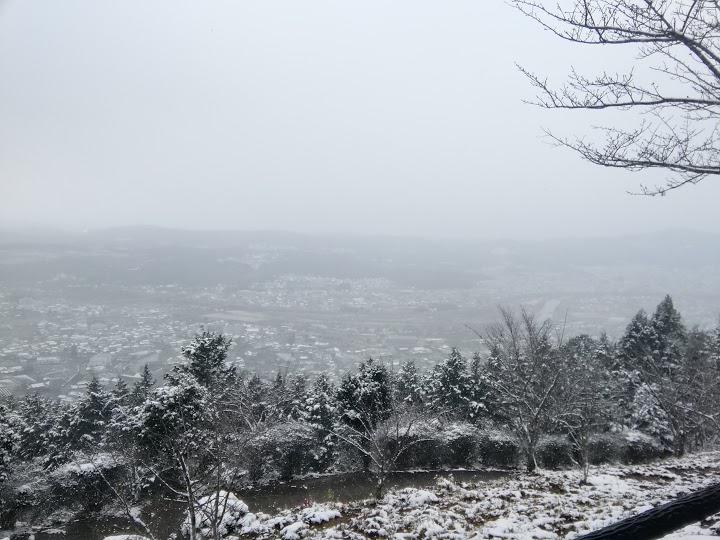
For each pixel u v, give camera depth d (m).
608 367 35.31
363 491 19.59
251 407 17.44
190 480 11.09
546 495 12.77
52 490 18.33
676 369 30.83
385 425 21.19
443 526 10.13
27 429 23.55
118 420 22.56
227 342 22.19
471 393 29.03
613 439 25.14
